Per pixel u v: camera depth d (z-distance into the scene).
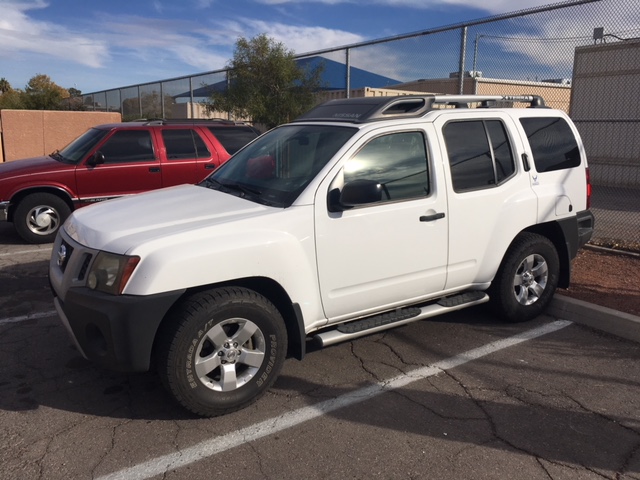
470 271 4.79
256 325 3.72
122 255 3.42
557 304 5.53
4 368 4.43
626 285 6.12
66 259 3.94
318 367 4.46
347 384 4.19
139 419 3.71
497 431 3.58
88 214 4.18
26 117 18.36
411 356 4.66
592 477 3.15
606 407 3.87
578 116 13.73
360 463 3.26
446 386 4.16
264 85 12.57
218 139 9.38
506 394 4.05
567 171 5.42
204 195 4.40
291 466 3.23
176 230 3.59
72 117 19.03
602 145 13.43
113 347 3.40
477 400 3.96
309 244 3.90
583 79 13.58
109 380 4.24
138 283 3.37
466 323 5.37
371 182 3.88
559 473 3.18
